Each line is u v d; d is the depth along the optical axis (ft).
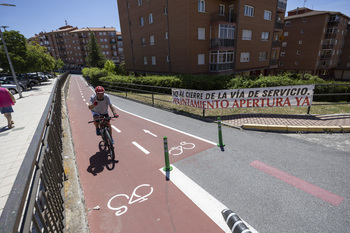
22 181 4.91
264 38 85.40
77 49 248.11
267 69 93.04
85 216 10.84
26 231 4.89
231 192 12.54
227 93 28.66
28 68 73.82
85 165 16.60
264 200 11.73
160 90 55.16
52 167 11.04
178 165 15.99
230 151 18.03
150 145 20.17
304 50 127.34
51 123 14.84
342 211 10.70
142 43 91.71
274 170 14.70
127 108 38.96
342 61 148.97
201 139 21.12
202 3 64.28
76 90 73.82
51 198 9.18
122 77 67.97
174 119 29.40
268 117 26.71
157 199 12.19
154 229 10.02
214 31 68.08
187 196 12.37
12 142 22.85
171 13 67.97
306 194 12.08
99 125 18.39
